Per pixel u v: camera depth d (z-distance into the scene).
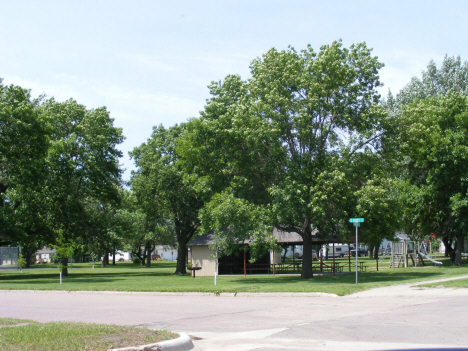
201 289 21.53
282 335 10.14
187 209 47.34
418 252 46.72
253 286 22.45
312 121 29.16
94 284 28.77
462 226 40.38
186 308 15.59
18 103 37.22
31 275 47.56
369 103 29.36
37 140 37.19
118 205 50.22
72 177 45.00
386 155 30.02
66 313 14.45
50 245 32.94
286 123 28.34
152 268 69.19
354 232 28.59
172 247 96.25
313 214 26.50
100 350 7.79
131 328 9.80
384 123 28.98
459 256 43.22
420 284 21.11
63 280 35.97
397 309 13.95
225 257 43.97
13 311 15.11
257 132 27.34
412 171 46.62
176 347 8.58
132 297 20.47
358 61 29.86
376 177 27.42
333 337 9.78
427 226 45.16
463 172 40.81
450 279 23.36
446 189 43.16
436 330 10.21
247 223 27.19
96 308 15.89
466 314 12.54
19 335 8.72
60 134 46.09
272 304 16.31
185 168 36.53
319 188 26.25
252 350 8.62
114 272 53.94
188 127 32.66
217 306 16.06
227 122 30.30
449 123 44.19
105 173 46.31
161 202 48.59
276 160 28.61
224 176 32.12
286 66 29.27
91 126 45.50
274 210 26.77
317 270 41.12
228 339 9.86
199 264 43.44
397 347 8.56
